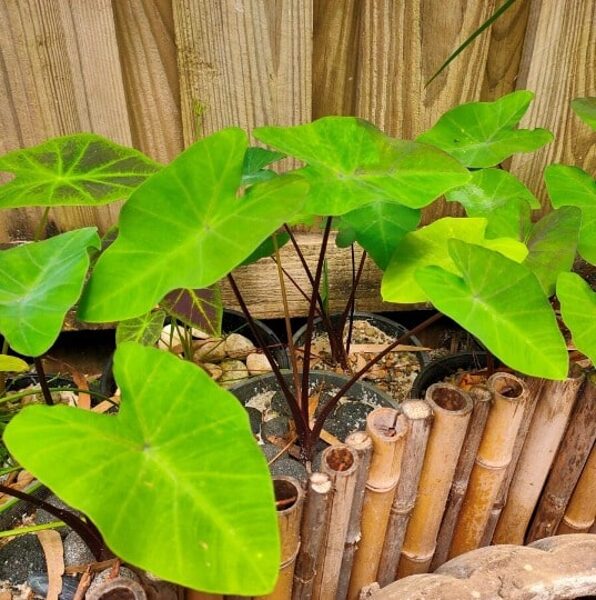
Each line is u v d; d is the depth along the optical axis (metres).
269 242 0.66
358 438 0.52
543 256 0.60
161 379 0.40
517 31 0.75
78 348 0.93
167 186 0.46
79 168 0.55
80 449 0.37
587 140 0.83
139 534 0.34
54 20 0.67
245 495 0.36
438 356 0.91
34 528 0.58
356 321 0.93
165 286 0.43
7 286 0.49
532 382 0.57
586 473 0.63
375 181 0.50
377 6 0.71
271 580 0.33
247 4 0.69
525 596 0.51
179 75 0.72
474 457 0.59
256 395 0.80
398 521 0.59
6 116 0.72
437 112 0.79
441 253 0.57
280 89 0.74
